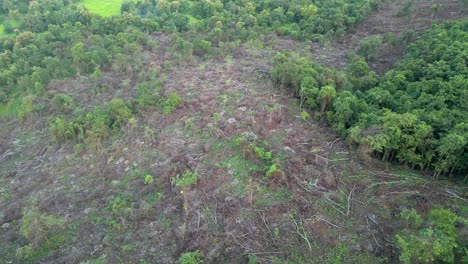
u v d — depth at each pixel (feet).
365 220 103.96
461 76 146.41
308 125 144.05
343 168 121.39
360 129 125.18
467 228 95.20
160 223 111.04
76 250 106.32
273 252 97.45
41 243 110.42
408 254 84.69
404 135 118.62
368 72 175.22
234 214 108.68
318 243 98.99
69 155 148.77
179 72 194.59
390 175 118.32
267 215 107.14
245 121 146.20
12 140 167.22
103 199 124.36
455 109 131.85
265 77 181.47
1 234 116.98
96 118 158.30
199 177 121.49
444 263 87.40
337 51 214.28
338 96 145.38
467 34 177.78
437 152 117.19
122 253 104.01
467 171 117.60
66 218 117.91
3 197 134.62
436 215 93.04
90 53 203.51
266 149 129.80
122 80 194.59
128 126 153.79
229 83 176.86
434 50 170.09
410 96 144.56
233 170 123.34
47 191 132.46
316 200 110.63
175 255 101.40
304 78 156.87
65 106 174.91
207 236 103.86
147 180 125.49
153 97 167.22
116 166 138.62
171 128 151.12
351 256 95.25
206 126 147.43
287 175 117.91
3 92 193.16
